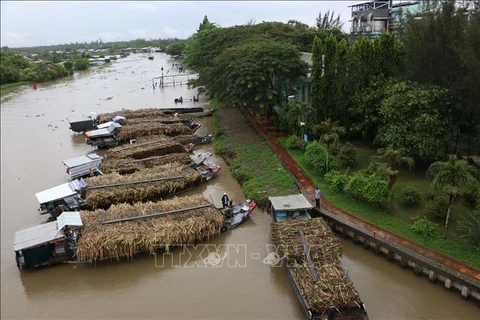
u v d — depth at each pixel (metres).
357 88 39.78
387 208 28.55
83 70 152.25
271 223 27.91
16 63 133.50
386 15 73.88
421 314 20.44
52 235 25.38
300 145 39.97
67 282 24.38
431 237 24.77
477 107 30.19
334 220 27.59
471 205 27.47
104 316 21.53
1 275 25.16
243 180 36.69
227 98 45.41
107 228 26.16
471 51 28.44
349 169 35.06
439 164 24.78
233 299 22.30
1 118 69.00
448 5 33.22
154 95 86.62
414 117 31.91
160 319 21.08
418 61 34.41
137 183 33.56
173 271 24.97
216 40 64.38
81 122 56.28
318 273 21.52
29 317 21.67
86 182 33.69
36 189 38.00
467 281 20.53
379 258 24.94
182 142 47.41
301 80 45.34
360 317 19.17
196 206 28.95
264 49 45.09
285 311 21.25
